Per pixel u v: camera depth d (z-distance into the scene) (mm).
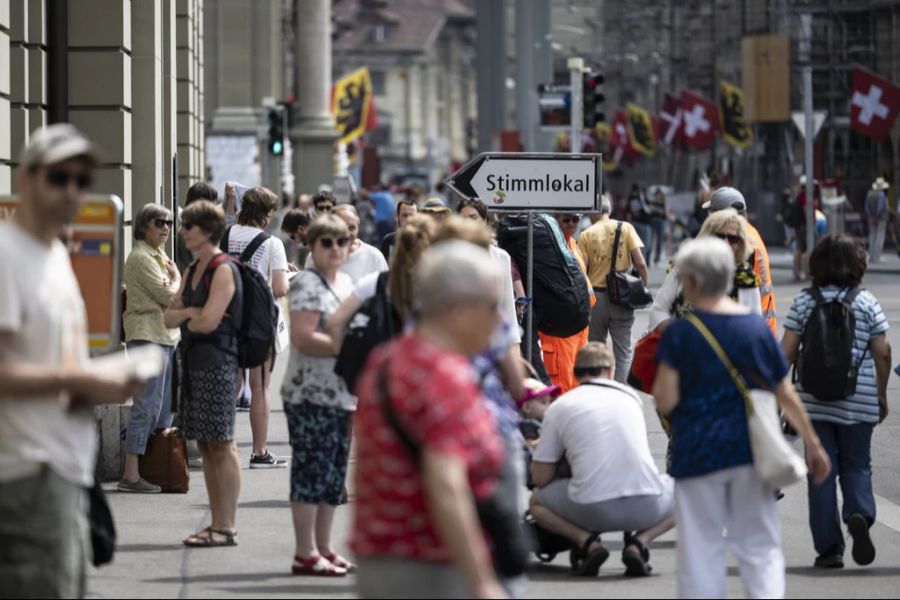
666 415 19672
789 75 130875
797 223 88562
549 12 146500
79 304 14281
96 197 16672
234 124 113188
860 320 22000
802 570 21938
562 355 32625
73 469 14109
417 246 18688
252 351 22828
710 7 172000
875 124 112375
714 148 162875
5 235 13789
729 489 17703
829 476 22094
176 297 22672
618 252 37344
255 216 30469
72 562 14211
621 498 20984
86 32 36219
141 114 39812
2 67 29500
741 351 17469
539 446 21312
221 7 113375
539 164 31531
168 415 28188
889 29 129500
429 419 11414
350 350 19500
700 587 17438
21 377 13312
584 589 20375
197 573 21203
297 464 21125
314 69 126000
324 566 21109
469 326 11773
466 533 11258
